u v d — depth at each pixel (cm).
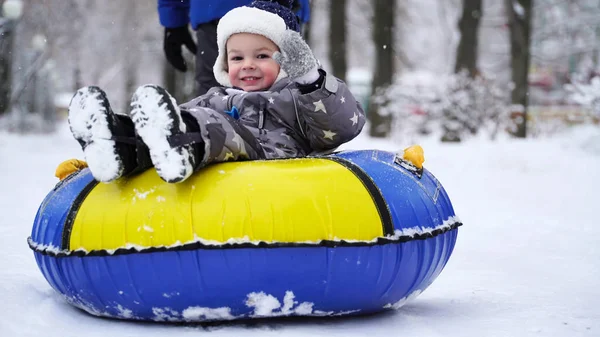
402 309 403
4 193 844
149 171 358
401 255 352
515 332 354
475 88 1952
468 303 420
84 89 343
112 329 346
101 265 341
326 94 398
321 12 3444
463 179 1108
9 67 1684
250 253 330
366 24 3394
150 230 333
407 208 360
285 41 390
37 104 2248
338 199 344
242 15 441
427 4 3925
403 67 4109
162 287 336
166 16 643
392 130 2122
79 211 353
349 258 339
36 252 370
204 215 332
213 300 338
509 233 665
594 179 1091
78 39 2805
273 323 358
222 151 361
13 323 344
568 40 2931
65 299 379
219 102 445
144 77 3956
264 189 340
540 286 466
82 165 429
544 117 2344
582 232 671
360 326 357
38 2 2208
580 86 1540
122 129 347
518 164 1275
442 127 1958
